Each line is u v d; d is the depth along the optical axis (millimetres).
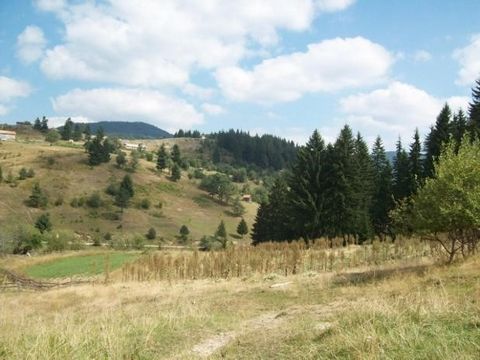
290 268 30500
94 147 158000
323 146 57562
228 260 31250
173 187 158500
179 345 10312
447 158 21297
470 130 53656
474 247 21672
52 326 11430
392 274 19672
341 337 7875
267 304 16812
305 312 12867
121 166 160500
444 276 15602
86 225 119438
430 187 20844
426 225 20562
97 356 8680
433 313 8477
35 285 34000
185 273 32125
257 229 72125
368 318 8742
